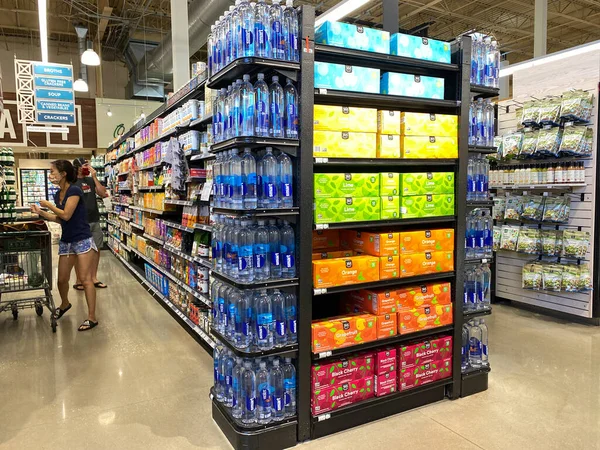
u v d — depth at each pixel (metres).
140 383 3.48
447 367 3.18
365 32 2.86
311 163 2.57
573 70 5.09
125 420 2.92
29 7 12.84
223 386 2.82
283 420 2.58
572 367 3.72
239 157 2.52
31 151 14.07
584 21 13.18
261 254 2.52
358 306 3.09
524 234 5.31
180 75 6.95
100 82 15.52
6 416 2.98
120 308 5.66
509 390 3.31
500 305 5.89
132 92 13.91
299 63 2.52
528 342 4.35
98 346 4.30
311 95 2.55
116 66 16.83
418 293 3.06
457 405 3.09
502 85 10.91
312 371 2.66
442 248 3.15
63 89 10.20
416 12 12.16
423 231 3.07
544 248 5.15
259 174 2.54
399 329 2.96
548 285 5.03
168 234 5.21
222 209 2.65
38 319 5.23
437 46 3.13
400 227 3.33
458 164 3.18
